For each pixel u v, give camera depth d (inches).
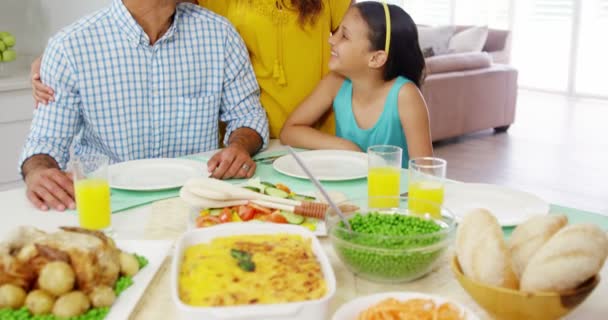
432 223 42.5
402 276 40.1
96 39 68.0
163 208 53.8
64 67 66.8
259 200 49.6
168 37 70.7
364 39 72.2
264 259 38.0
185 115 74.2
